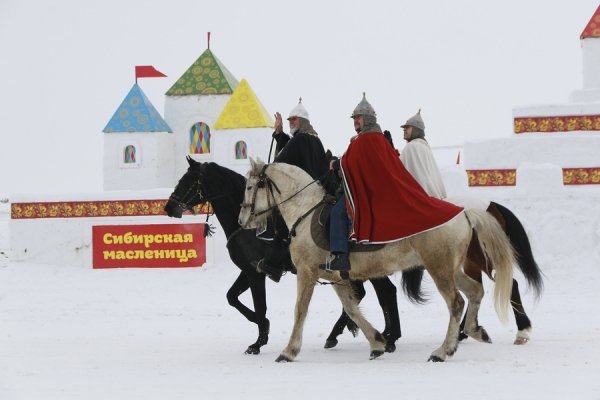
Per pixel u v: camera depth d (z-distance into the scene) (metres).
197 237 25.17
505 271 11.96
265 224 13.07
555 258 22.44
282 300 20.84
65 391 10.42
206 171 13.73
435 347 13.62
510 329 15.48
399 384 10.38
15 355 13.32
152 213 25.52
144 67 32.59
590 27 27.77
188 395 10.05
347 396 9.78
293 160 13.66
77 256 26.03
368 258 12.06
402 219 11.77
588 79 27.75
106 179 31.36
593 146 23.97
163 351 13.68
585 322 16.09
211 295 21.91
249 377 11.12
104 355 13.30
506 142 24.27
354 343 14.52
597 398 9.39
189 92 32.06
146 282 23.91
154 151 31.12
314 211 12.46
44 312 19.31
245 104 29.92
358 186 11.96
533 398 9.44
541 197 23.00
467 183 22.86
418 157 13.11
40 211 26.38
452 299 11.84
